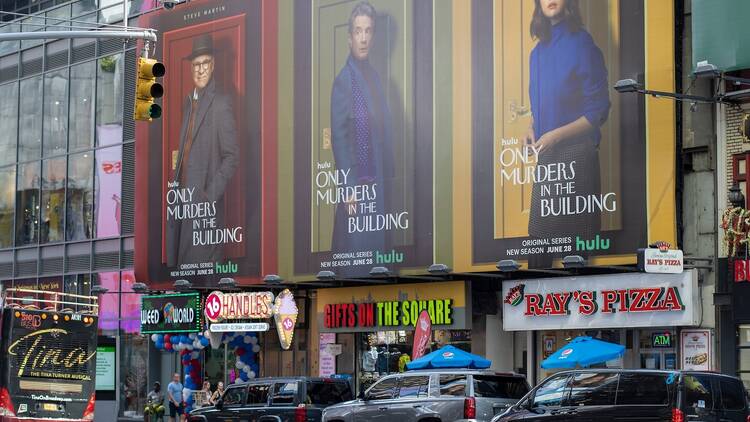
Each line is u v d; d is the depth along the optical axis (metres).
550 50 28.45
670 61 26.23
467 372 22.83
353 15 33.31
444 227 30.53
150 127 39.44
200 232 37.28
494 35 29.77
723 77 24.64
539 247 28.25
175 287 37.59
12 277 46.31
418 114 31.42
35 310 24.67
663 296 26.14
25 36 19.72
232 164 36.47
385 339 34.00
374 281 33.19
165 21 39.16
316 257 33.72
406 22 31.94
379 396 24.08
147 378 40.69
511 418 20.77
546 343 30.20
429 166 31.03
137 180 39.75
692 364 26.28
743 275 25.17
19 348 24.34
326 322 34.28
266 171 35.44
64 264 44.22
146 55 20.61
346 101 33.28
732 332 25.56
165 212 38.56
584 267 27.61
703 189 26.36
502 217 29.19
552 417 20.12
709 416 18.70
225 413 27.58
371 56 32.75
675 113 26.25
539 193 28.39
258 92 35.91
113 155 42.62
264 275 35.19
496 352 31.50
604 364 28.23
